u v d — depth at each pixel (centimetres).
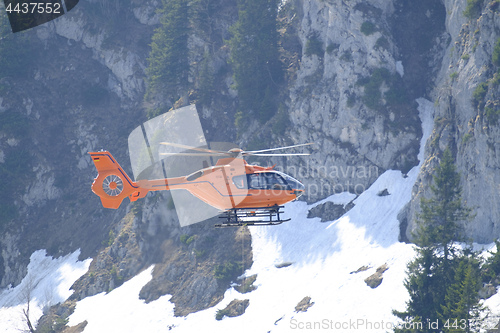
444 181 14700
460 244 16475
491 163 16362
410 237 17712
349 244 18838
